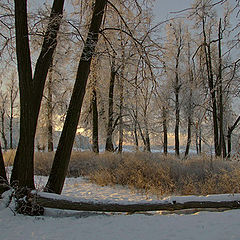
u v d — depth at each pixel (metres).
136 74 8.39
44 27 6.64
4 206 5.21
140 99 9.73
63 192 8.39
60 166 5.87
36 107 5.82
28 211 5.03
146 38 7.34
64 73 15.84
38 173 11.70
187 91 19.39
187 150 20.94
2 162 5.73
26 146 5.39
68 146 5.95
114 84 17.28
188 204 4.94
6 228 4.30
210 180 8.05
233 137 20.02
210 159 10.38
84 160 13.04
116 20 8.84
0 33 7.13
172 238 3.75
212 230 3.97
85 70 6.18
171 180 8.61
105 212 5.36
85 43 6.19
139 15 8.12
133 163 10.52
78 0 9.20
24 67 5.53
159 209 4.93
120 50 8.52
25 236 3.96
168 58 8.02
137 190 8.57
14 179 5.83
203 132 19.81
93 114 16.81
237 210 4.95
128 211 4.93
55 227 4.35
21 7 5.57
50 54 6.16
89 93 16.19
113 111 18.44
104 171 10.45
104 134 19.36
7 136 31.45
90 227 4.31
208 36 16.81
